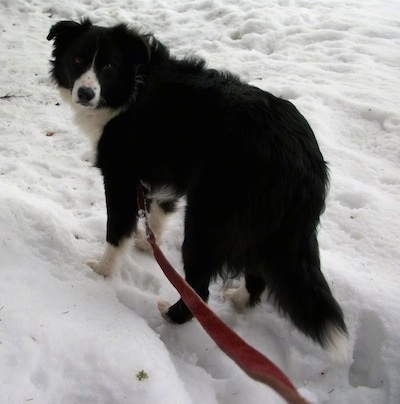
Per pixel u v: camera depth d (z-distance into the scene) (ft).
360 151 6.08
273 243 3.48
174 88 3.80
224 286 4.33
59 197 5.13
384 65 7.90
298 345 3.89
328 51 8.34
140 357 3.23
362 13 9.86
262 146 3.34
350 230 4.89
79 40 4.13
